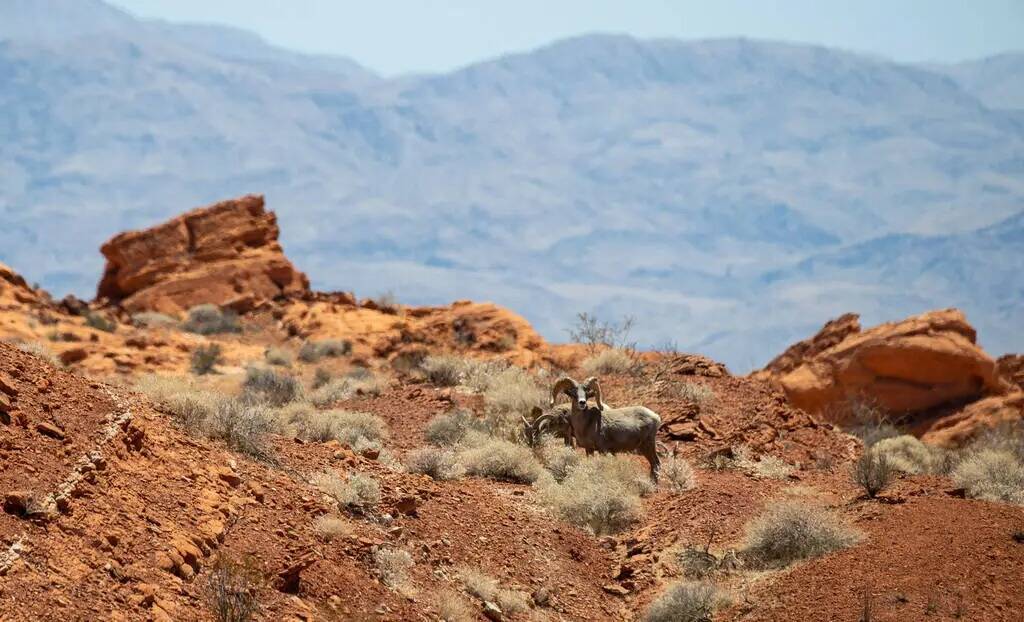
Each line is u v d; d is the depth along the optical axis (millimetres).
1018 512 68438
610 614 60906
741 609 58438
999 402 160000
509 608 57188
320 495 61375
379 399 110062
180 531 49031
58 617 39625
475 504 69188
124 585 43406
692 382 116438
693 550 65188
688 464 88812
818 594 57812
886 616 54344
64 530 44875
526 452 81375
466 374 123062
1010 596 56531
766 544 65562
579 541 68750
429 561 58812
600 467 81875
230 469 59156
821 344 180000
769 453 94750
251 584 47719
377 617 50281
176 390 80312
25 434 50750
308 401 112812
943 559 59938
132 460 53969
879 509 70438
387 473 71188
